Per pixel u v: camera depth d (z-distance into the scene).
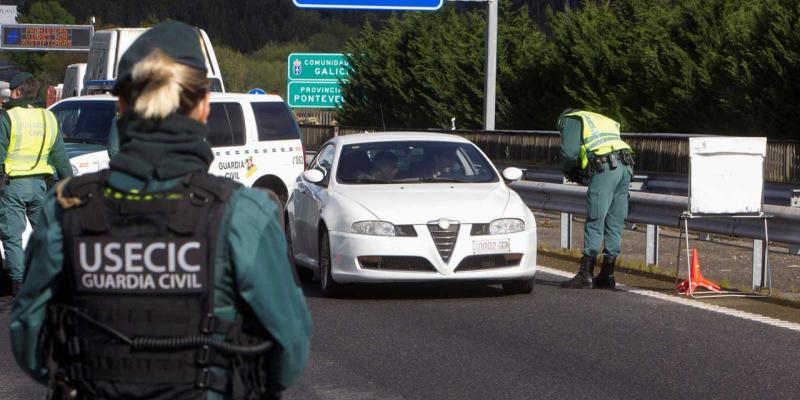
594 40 64.31
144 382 5.35
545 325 18.36
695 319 18.88
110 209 5.42
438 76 79.25
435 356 15.93
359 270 20.55
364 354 16.08
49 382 5.63
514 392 13.77
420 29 83.00
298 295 5.61
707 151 21.53
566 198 29.59
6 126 20.17
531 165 52.03
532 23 77.38
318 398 13.48
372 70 85.88
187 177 5.45
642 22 63.25
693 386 14.07
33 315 5.58
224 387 5.42
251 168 30.95
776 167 41.25
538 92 70.00
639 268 25.44
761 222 22.55
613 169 22.08
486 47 53.38
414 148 23.53
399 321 18.81
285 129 32.00
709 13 56.28
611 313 19.48
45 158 20.61
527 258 21.03
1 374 15.02
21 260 20.55
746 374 14.74
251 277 5.37
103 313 5.41
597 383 14.23
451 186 22.28
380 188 22.14
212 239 5.35
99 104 30.41
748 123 50.81
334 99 81.94
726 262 26.97
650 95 58.72
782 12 48.34
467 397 13.52
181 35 5.59
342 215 20.97
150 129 5.49
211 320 5.37
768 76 48.88
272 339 5.55
